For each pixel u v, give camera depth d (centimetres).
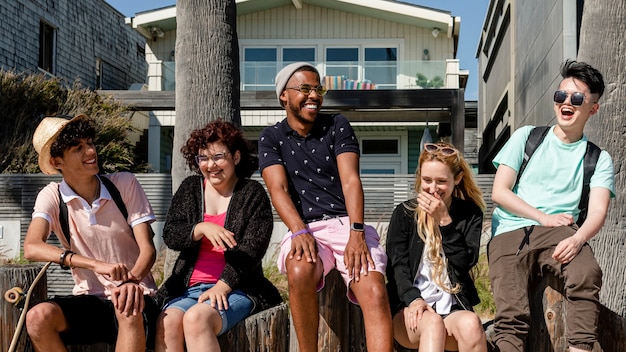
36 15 1748
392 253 374
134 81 2405
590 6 601
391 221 383
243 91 1700
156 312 359
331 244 369
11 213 1138
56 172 376
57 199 372
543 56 1289
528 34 1490
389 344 344
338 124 385
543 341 380
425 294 369
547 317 379
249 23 2052
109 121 1458
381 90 1678
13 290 355
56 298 356
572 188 379
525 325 366
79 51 1980
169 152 2122
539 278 382
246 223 380
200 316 343
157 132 1945
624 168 575
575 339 356
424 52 1997
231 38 665
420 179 379
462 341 342
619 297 569
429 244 367
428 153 373
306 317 354
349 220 366
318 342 382
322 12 2034
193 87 652
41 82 1456
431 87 1769
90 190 375
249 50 2052
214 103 652
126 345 340
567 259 354
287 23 2041
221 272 380
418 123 1930
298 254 352
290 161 382
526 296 369
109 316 358
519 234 375
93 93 1533
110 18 2197
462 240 368
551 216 366
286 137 387
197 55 653
